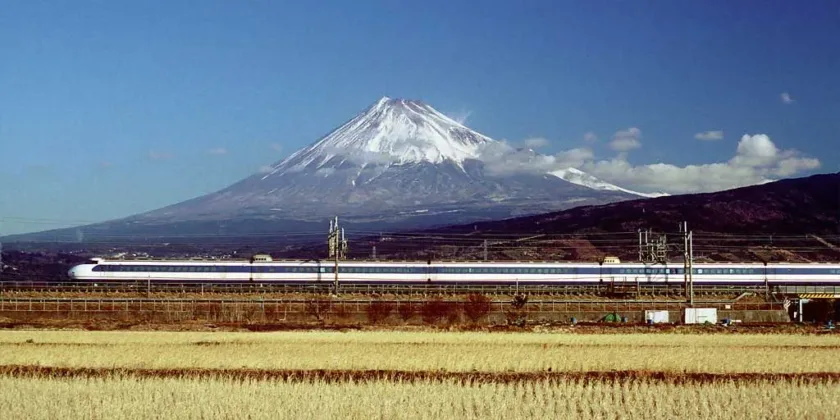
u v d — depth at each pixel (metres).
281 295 124.56
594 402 47.78
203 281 137.88
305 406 46.03
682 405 47.06
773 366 64.62
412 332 88.94
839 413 45.75
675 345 76.81
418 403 46.78
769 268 143.00
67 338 80.44
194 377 56.31
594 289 137.00
